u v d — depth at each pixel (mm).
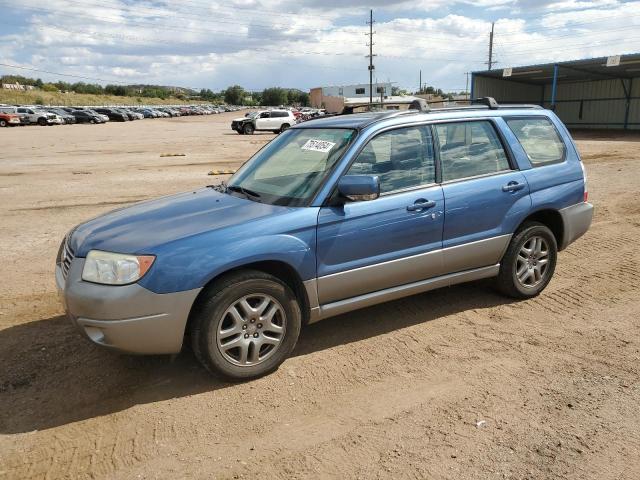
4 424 3270
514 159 4820
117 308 3281
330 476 2764
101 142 28656
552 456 2855
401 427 3158
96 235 3689
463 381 3648
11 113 47750
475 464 2814
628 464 2777
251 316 3627
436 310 4852
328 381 3695
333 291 3959
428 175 4348
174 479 2777
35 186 12891
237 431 3166
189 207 4070
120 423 3262
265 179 4328
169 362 3988
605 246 6871
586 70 35375
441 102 5445
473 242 4543
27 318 4809
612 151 20609
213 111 94938
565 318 4629
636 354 3951
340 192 3803
